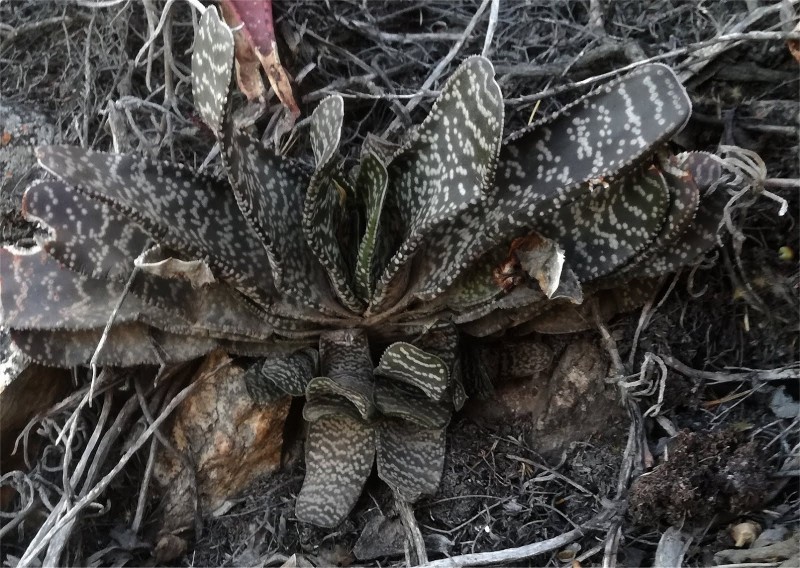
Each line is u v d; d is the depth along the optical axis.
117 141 1.17
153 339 1.13
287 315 1.12
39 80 1.26
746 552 1.07
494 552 1.09
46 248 1.10
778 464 1.10
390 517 1.13
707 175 1.10
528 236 1.10
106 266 1.11
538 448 1.15
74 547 1.14
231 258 1.11
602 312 1.14
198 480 1.15
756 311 1.15
